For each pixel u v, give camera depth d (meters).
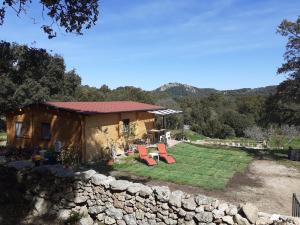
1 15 14.48
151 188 10.56
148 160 20.92
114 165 19.92
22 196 12.64
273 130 42.03
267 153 28.73
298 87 29.38
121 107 26.69
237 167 21.47
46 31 14.87
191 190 15.59
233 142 40.62
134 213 10.69
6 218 11.35
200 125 58.91
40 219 11.52
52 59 44.00
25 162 15.73
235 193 15.48
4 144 28.78
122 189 10.88
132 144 25.97
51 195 12.14
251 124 57.84
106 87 78.06
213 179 17.78
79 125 20.59
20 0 14.34
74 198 11.70
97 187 11.45
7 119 24.39
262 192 15.87
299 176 19.78
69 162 18.61
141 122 28.83
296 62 29.25
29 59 20.91
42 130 22.62
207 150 27.45
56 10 14.64
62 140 21.42
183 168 20.27
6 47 19.53
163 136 28.70
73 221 11.15
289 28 29.11
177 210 9.82
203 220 9.31
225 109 74.75
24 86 37.91
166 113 30.30
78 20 14.89
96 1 14.90
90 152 21.11
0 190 12.93
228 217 9.03
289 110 30.73
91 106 24.52
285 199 14.91
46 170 12.60
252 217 8.71
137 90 73.25
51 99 43.44
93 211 11.44
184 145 29.38
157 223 10.21
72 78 49.78
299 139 45.62
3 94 37.56
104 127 22.77
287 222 8.48
